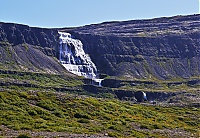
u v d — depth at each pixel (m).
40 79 193.25
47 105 54.94
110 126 50.38
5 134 37.09
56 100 59.47
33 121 46.19
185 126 67.94
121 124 54.81
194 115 85.81
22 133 38.41
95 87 186.75
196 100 157.25
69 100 61.34
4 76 181.75
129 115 65.62
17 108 50.19
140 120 62.38
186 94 182.00
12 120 44.78
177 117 77.94
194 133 58.44
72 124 48.22
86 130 45.38
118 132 47.94
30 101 55.38
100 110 61.25
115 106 68.62
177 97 174.75
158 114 75.31
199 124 73.25
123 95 185.00
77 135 40.06
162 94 188.00
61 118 51.50
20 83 154.75
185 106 107.06
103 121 54.81
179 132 57.00
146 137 47.50
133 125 56.53
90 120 53.88
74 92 170.38
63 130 42.97
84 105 61.00
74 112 55.53
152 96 186.62
